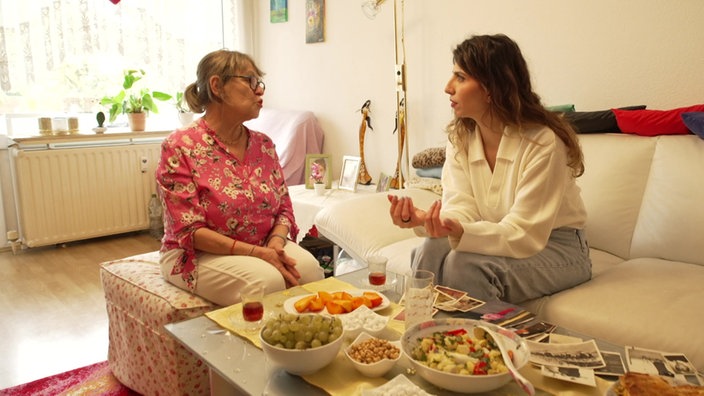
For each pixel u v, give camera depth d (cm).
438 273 162
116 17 365
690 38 208
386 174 322
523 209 151
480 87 156
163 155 173
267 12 409
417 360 104
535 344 113
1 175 340
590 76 240
